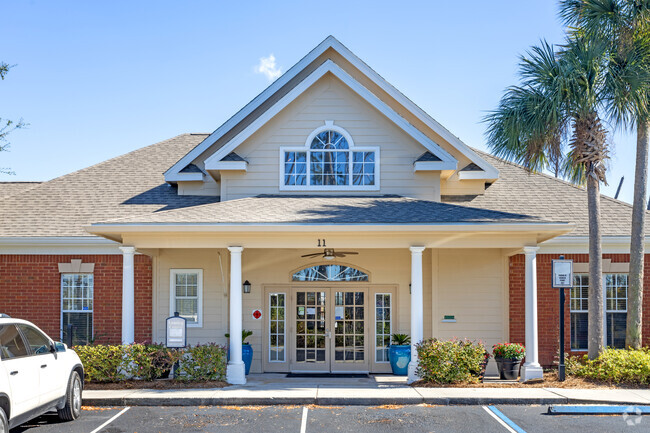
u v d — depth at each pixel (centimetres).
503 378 1348
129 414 1032
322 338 1552
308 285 1561
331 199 1479
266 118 1532
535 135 1340
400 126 1534
